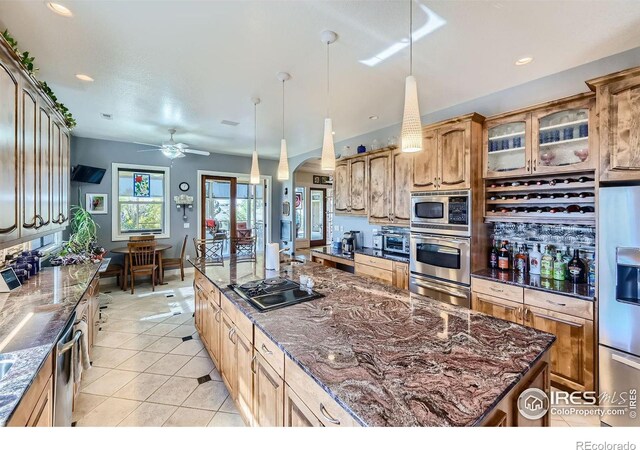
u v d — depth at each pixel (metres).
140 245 4.95
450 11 1.83
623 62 2.29
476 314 1.65
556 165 2.46
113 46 2.23
